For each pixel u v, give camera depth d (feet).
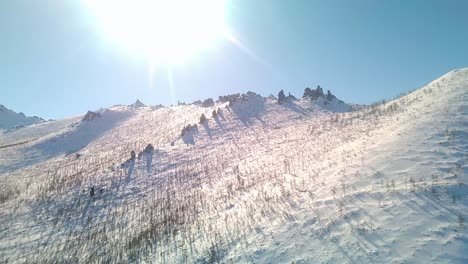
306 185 101.24
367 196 81.76
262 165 151.53
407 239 64.95
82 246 123.54
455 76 134.92
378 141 110.01
